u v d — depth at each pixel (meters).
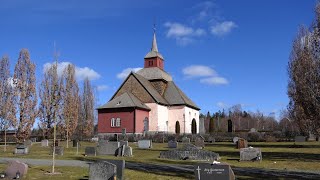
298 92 31.42
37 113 51.97
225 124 141.12
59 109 58.09
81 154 34.56
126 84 74.44
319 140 54.91
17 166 18.58
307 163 23.88
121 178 17.19
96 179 16.58
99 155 32.62
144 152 35.75
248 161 25.25
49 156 32.22
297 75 33.00
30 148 44.38
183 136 59.66
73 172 20.70
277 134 58.56
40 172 20.78
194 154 27.58
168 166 23.25
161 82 79.56
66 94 59.19
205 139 58.91
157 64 83.75
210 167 13.97
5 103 49.38
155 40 86.31
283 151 34.19
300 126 40.06
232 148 40.56
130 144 51.50
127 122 66.88
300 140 53.22
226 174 13.71
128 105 66.88
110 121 68.00
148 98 72.12
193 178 18.06
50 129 58.19
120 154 31.75
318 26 30.06
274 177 17.95
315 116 29.70
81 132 73.38
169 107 77.00
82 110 77.25
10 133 60.38
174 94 78.31
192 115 80.69
